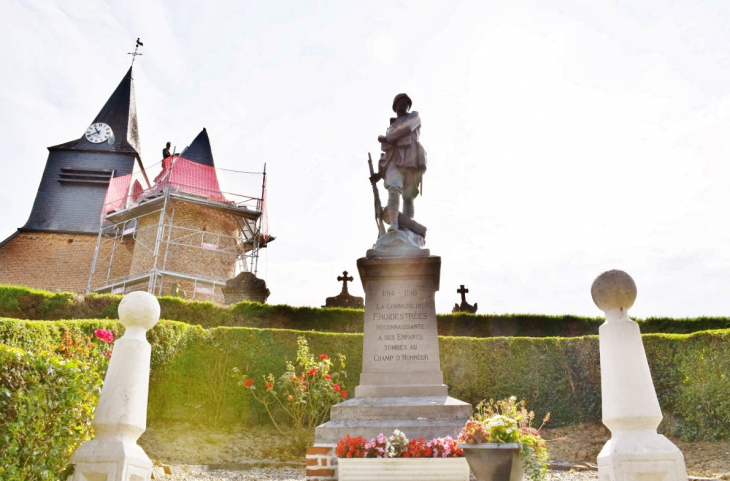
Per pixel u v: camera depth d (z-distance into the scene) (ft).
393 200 27.20
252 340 39.29
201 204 108.17
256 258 116.67
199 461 30.83
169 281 103.86
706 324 51.08
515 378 38.70
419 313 25.11
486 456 16.40
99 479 12.43
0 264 123.85
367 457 18.80
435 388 23.44
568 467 27.78
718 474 25.76
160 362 36.60
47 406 13.97
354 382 39.65
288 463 29.81
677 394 33.63
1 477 12.26
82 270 124.06
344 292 69.00
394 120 29.17
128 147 143.95
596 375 37.65
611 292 13.12
